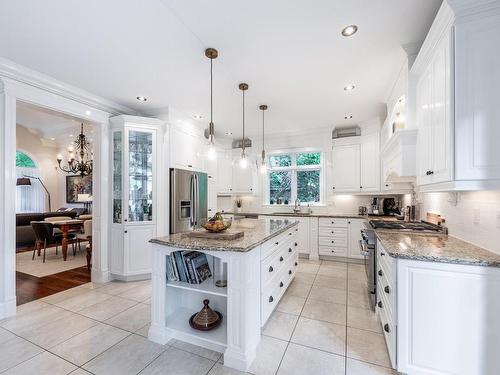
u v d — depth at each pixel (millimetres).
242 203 6035
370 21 1916
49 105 2850
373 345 2053
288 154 5695
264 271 2195
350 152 4711
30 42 2154
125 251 3475
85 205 8070
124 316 2529
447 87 1592
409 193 3621
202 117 4227
